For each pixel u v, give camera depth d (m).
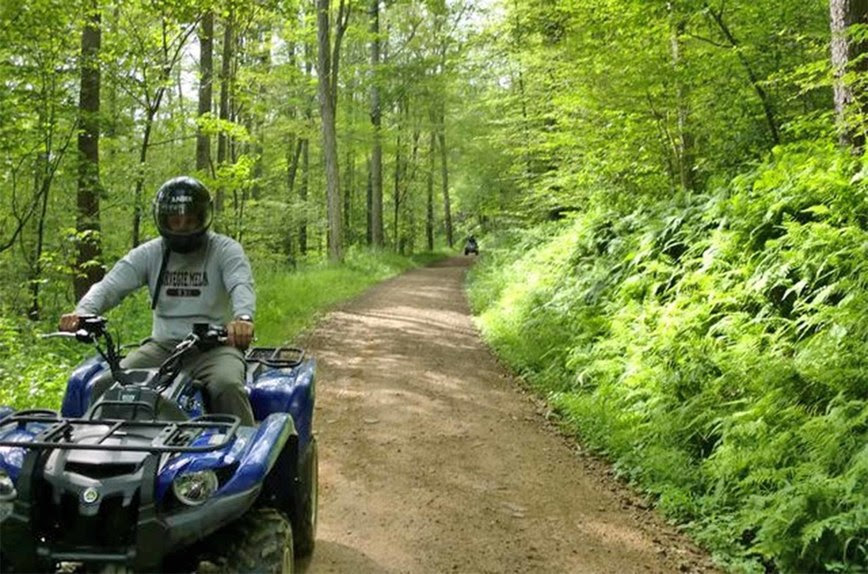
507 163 33.28
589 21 13.16
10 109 11.40
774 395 6.03
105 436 3.12
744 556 4.92
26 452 3.09
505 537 5.20
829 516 4.69
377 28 32.00
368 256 32.66
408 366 10.91
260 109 26.36
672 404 7.10
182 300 4.21
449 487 6.12
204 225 4.14
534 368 10.55
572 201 18.52
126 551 3.00
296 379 4.56
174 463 3.10
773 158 10.91
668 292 9.34
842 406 5.47
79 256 13.20
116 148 15.00
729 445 5.86
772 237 8.09
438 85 33.06
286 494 3.95
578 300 11.36
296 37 28.94
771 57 11.35
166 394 3.56
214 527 3.03
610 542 5.18
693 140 13.33
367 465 6.61
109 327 10.38
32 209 12.47
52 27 11.20
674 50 12.21
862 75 7.97
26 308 12.78
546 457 6.99
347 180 44.69
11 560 3.01
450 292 22.66
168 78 14.05
